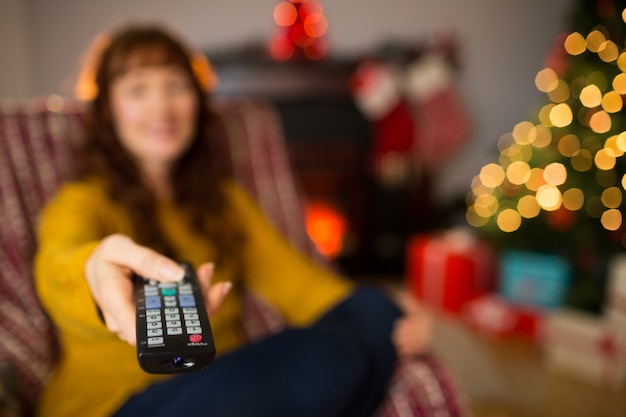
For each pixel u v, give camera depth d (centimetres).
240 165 121
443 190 296
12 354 82
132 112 96
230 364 66
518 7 289
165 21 271
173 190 106
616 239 206
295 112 264
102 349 75
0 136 96
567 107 214
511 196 234
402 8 284
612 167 201
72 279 59
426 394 75
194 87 102
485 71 293
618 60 200
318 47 268
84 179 97
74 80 265
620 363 163
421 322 81
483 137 296
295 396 64
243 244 106
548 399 157
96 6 265
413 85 267
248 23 276
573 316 182
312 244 122
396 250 280
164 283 57
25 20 257
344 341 70
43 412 77
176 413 61
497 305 213
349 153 270
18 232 91
